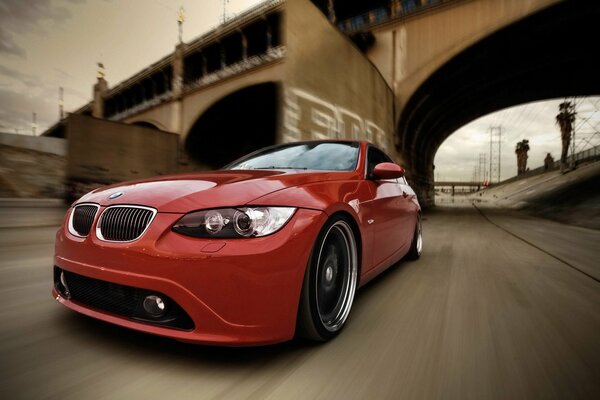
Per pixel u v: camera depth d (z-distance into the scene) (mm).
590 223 11031
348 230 1859
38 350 1425
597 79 33281
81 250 1486
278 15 26031
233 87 25875
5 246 4188
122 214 1444
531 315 2074
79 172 17766
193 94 30359
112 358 1371
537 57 25812
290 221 1412
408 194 3316
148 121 36062
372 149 2803
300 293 1420
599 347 1629
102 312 1472
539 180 43625
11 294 2227
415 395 1190
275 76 22922
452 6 20391
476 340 1688
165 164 22359
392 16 22203
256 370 1331
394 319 1973
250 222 1322
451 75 24031
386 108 20641
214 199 1384
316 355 1485
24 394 1124
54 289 1773
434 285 2754
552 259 4117
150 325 1346
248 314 1279
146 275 1288
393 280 2902
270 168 2502
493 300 2373
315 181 1771
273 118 32219
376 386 1246
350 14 28641
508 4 19031
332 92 14391
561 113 38438
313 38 13258
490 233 7160
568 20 19844
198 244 1280
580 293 2602
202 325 1267
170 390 1172
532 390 1234
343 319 1787
